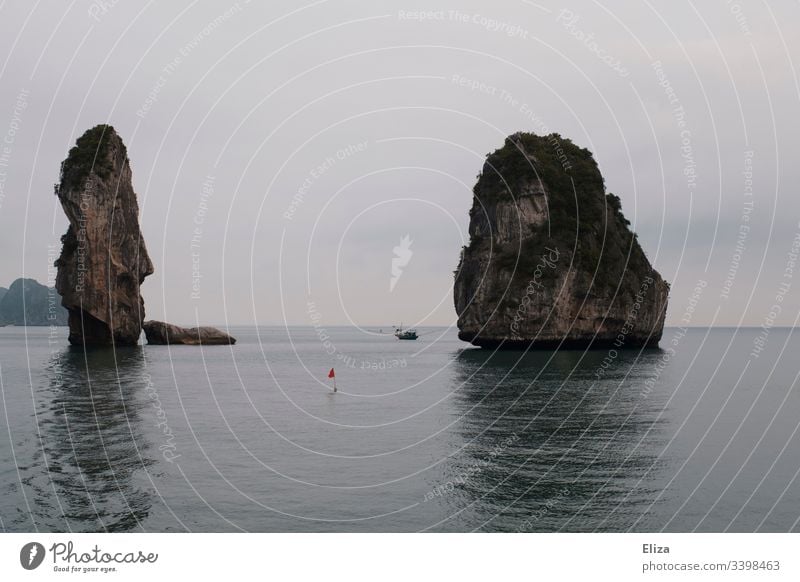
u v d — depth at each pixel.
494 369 71.69
